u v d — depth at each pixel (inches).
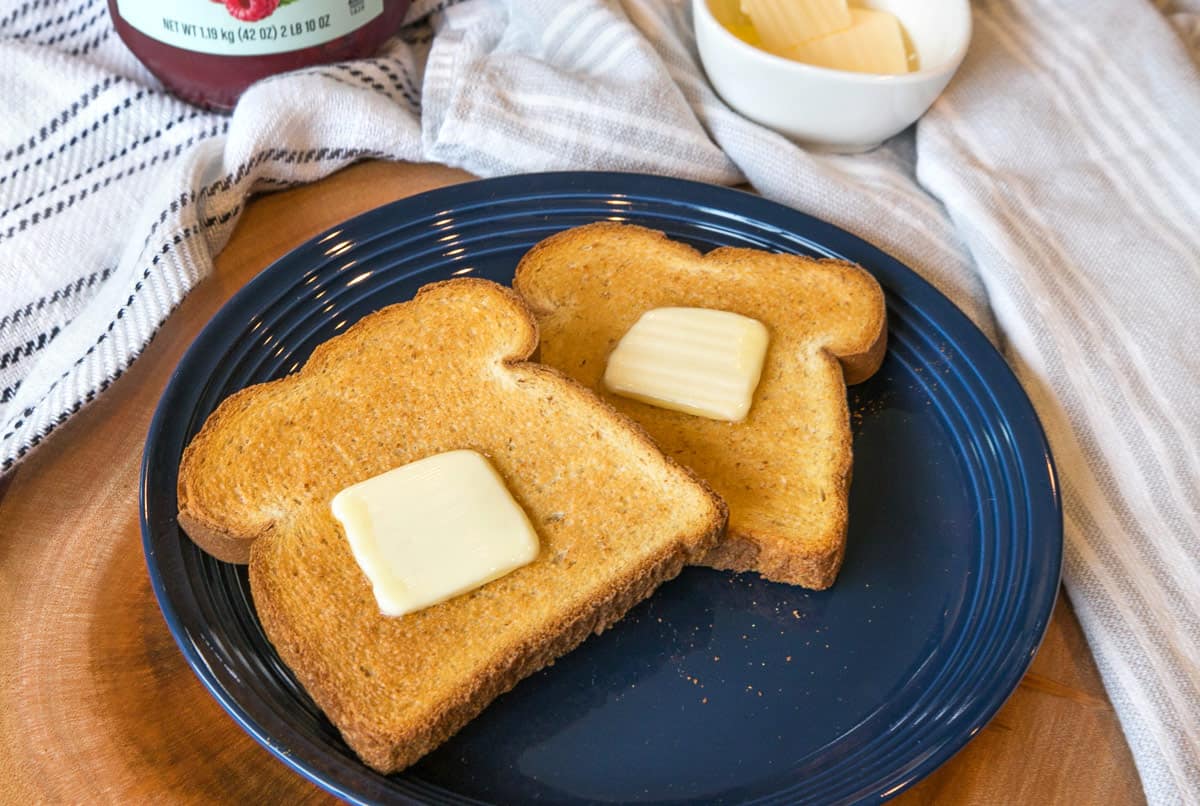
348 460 19.1
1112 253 21.7
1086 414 20.3
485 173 22.9
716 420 19.7
